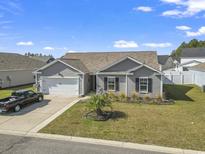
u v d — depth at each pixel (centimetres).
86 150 999
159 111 1756
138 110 1795
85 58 3278
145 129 1292
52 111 1798
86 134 1214
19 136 1202
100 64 3058
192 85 3547
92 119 1501
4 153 962
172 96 2494
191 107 1905
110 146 1049
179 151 984
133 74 2397
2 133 1255
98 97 1616
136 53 3198
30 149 1009
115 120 1491
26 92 2034
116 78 2461
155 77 2350
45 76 2694
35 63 4522
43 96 2375
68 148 1023
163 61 6462
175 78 3753
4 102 1723
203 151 981
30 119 1552
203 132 1231
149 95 2372
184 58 6294
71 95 2628
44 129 1312
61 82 2659
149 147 1029
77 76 2597
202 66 3288
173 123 1412
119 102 2166
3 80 3300
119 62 2467
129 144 1066
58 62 2642
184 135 1184
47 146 1049
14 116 1639
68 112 1745
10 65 3588
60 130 1290
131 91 2427
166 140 1112
